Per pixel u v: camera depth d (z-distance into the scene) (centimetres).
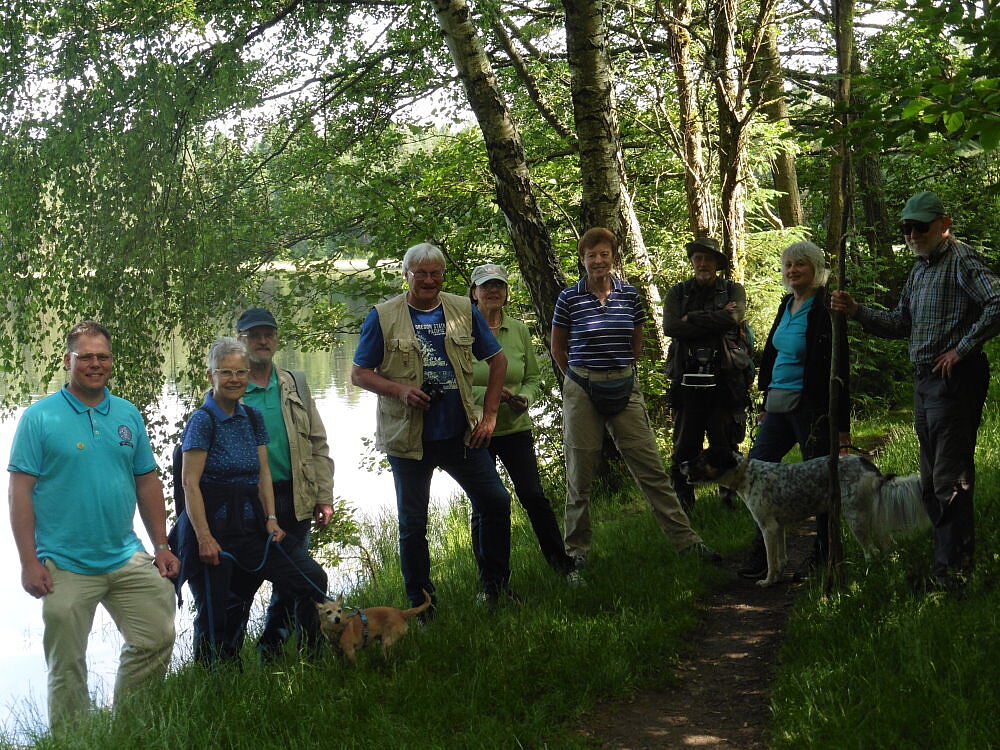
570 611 476
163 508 450
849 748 310
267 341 475
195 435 431
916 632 380
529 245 726
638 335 579
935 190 1393
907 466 736
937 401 439
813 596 459
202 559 427
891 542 492
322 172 1167
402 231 1099
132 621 429
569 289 576
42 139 909
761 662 425
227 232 1020
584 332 562
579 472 570
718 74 897
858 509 491
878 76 414
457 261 1124
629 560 579
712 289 634
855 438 1009
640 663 415
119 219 914
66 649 409
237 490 438
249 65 1006
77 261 920
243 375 439
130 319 916
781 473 519
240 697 391
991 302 413
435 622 468
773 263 1049
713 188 1069
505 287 563
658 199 1188
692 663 431
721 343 630
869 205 1342
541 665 404
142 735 355
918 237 441
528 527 769
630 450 577
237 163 1065
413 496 485
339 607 419
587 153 752
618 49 1150
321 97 1160
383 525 1006
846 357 512
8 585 1038
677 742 353
